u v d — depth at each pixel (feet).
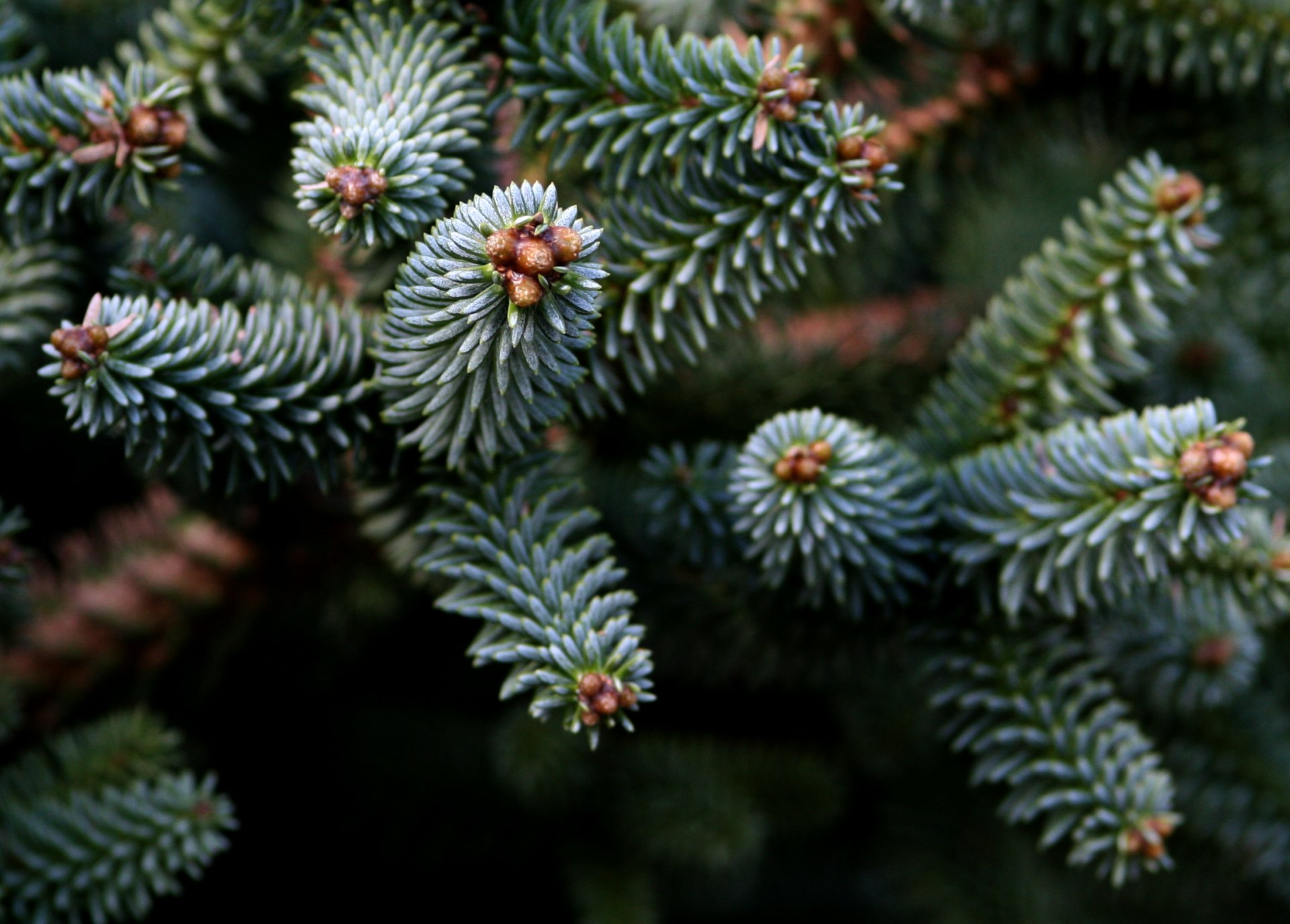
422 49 2.08
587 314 1.97
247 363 2.04
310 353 2.06
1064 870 2.40
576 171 2.22
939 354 2.43
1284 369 2.44
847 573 2.14
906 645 2.20
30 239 2.13
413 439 2.05
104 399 2.01
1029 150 2.41
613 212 2.10
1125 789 2.12
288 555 2.32
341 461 2.11
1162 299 2.28
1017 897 2.38
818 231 2.11
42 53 2.20
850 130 2.06
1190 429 2.06
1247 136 2.35
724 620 2.24
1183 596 2.21
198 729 2.40
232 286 2.12
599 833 2.42
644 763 2.41
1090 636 2.22
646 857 2.42
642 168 2.08
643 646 2.30
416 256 1.96
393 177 2.01
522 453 2.07
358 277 2.16
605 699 1.97
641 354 2.11
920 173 2.37
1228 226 2.37
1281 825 2.32
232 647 2.36
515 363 1.99
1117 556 2.10
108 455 2.37
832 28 2.29
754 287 2.10
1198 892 2.40
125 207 2.15
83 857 2.15
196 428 2.05
